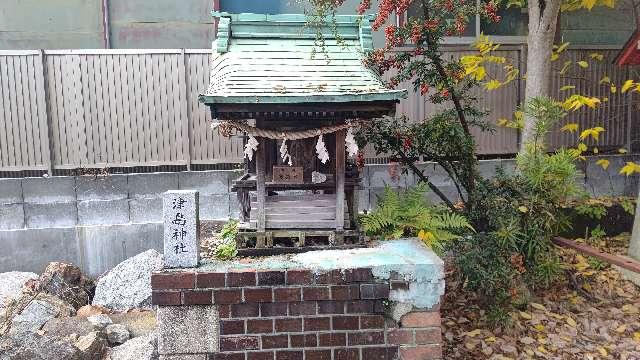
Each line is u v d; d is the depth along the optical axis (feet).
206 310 12.16
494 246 15.64
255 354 12.30
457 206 19.70
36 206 22.45
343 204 13.79
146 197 23.09
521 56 24.81
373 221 15.15
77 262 22.22
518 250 16.58
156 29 25.14
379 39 25.17
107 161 23.17
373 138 16.39
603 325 16.40
